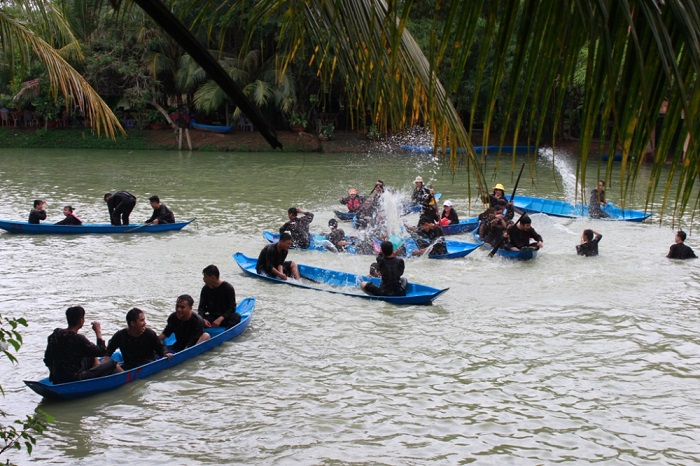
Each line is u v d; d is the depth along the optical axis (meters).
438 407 8.30
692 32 1.57
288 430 7.76
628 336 10.57
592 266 14.73
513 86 1.78
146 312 11.58
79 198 24.39
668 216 20.30
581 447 7.41
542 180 28.38
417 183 20.92
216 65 2.41
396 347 10.13
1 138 41.22
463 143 2.44
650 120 1.65
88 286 13.02
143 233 18.00
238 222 19.81
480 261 15.18
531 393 8.66
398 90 2.53
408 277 13.90
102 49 36.81
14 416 8.02
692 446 7.42
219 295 10.64
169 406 8.32
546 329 10.86
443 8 2.25
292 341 10.36
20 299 12.16
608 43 1.59
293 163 35.56
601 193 20.19
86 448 7.35
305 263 15.13
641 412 8.17
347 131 43.09
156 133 42.69
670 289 12.99
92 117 7.54
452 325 11.04
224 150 41.19
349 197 20.75
